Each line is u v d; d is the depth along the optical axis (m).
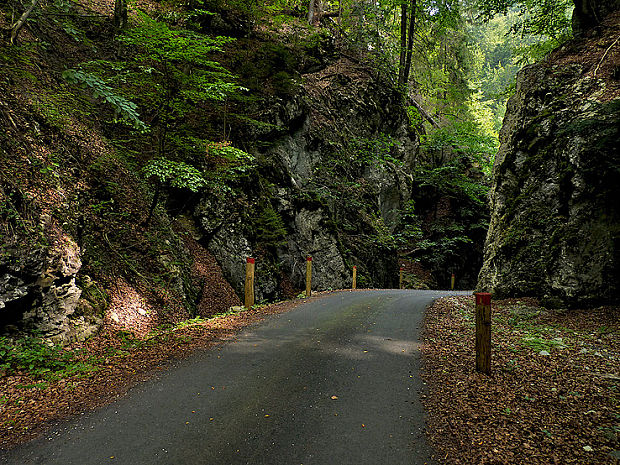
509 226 12.28
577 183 9.98
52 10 11.70
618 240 8.80
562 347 6.54
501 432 3.72
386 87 26.94
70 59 11.73
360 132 23.92
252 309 10.19
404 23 26.95
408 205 27.52
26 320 5.54
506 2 17.20
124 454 3.29
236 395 4.58
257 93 16.94
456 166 29.67
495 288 12.07
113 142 10.81
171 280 9.03
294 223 16.52
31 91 8.70
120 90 10.65
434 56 34.22
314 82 22.72
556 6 16.70
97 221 8.16
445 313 9.61
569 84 12.34
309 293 14.02
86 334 6.19
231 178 13.37
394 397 4.57
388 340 7.11
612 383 4.89
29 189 6.50
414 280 26.41
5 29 9.08
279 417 4.04
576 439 3.57
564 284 9.41
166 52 8.61
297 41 23.91
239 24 19.94
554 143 11.44
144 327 7.29
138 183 10.64
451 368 5.56
